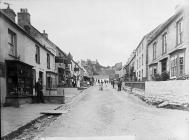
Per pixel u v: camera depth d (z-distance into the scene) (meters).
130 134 5.59
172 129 6.02
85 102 14.81
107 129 6.36
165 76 16.66
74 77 39.25
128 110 10.59
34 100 13.80
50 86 22.64
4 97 11.40
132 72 41.69
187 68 14.55
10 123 6.85
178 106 11.01
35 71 17.48
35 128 6.81
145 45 28.25
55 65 27.23
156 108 11.30
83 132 5.95
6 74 11.84
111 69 108.25
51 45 26.59
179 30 15.75
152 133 5.77
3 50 11.56
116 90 31.16
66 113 9.70
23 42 14.70
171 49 17.62
